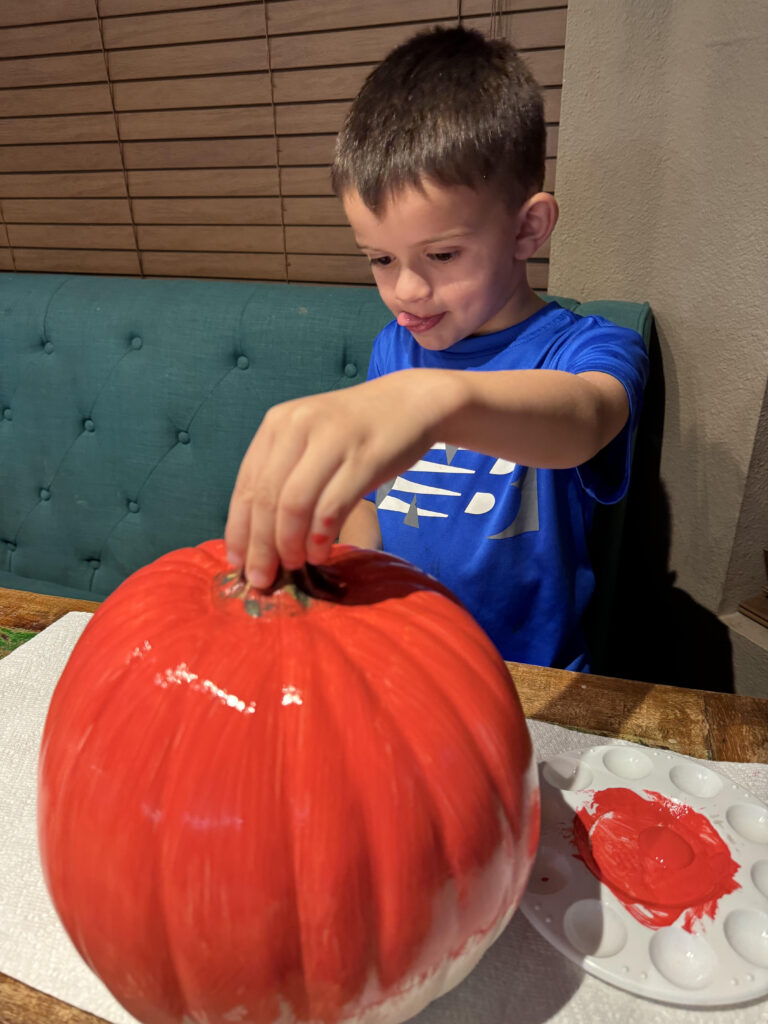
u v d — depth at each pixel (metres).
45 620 0.76
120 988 0.34
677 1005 0.40
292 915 0.31
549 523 0.89
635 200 1.15
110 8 1.45
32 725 0.60
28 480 1.59
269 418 0.34
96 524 1.56
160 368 1.42
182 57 1.45
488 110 0.63
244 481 0.34
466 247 0.66
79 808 0.33
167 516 1.49
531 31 1.21
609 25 1.07
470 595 0.93
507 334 0.87
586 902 0.45
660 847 0.48
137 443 1.47
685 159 1.06
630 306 1.13
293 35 1.36
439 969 0.35
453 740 0.34
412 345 0.96
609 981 0.41
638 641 1.45
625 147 1.12
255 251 1.58
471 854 0.33
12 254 1.81
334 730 0.32
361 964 0.32
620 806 0.51
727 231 1.03
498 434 0.46
